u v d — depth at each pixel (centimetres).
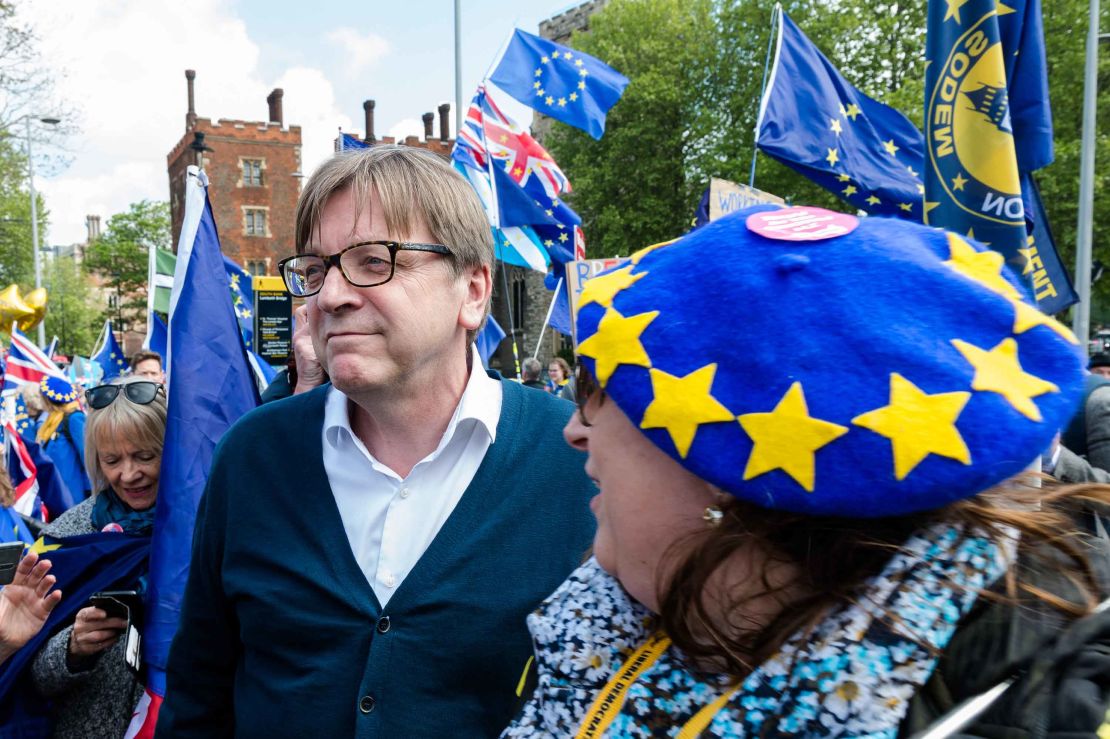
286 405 159
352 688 135
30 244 3164
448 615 135
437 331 143
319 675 136
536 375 992
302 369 276
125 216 5622
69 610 205
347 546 143
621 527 80
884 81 2144
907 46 2109
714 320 67
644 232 2572
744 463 64
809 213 73
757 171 2247
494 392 155
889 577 65
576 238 795
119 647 213
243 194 4269
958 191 300
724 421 64
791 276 65
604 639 87
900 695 63
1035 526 65
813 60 551
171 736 157
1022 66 358
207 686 159
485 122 684
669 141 2509
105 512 246
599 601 90
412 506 145
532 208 663
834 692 64
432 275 141
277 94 4488
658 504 77
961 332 62
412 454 149
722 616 71
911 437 58
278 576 143
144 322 5672
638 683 78
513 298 3500
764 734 66
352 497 146
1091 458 309
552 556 142
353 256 138
